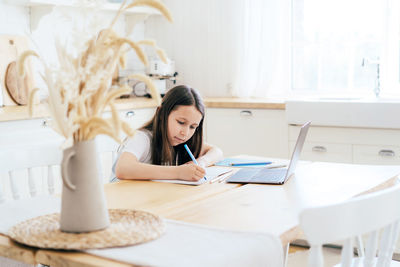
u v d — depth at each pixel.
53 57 3.65
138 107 3.58
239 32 3.99
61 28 3.67
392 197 1.14
